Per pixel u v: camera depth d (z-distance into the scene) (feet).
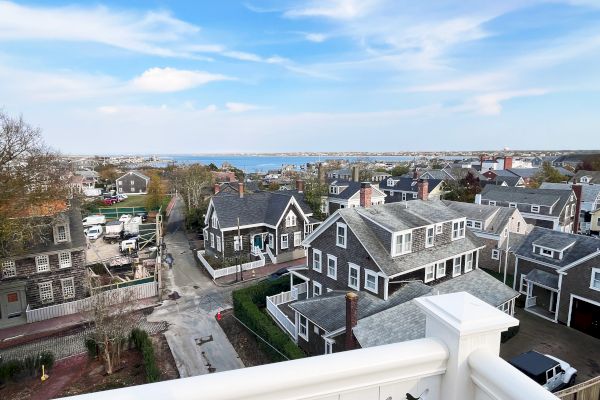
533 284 80.64
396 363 7.17
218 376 6.38
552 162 364.58
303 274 87.25
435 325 8.04
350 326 50.88
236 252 116.88
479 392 7.39
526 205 135.74
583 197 163.32
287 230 119.34
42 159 80.18
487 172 228.02
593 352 62.90
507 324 7.68
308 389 6.70
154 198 198.59
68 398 5.67
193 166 246.27
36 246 83.46
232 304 84.99
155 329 74.13
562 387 51.52
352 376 6.90
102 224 166.09
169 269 110.11
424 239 71.41
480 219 107.65
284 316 70.90
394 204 79.82
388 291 62.64
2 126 73.46
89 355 63.82
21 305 81.56
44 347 69.15
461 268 77.61
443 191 187.32
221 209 117.60
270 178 341.41
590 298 67.82
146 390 5.98
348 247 69.77
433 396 7.74
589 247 73.31
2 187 71.10
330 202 164.66
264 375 6.49
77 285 87.92
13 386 56.70
